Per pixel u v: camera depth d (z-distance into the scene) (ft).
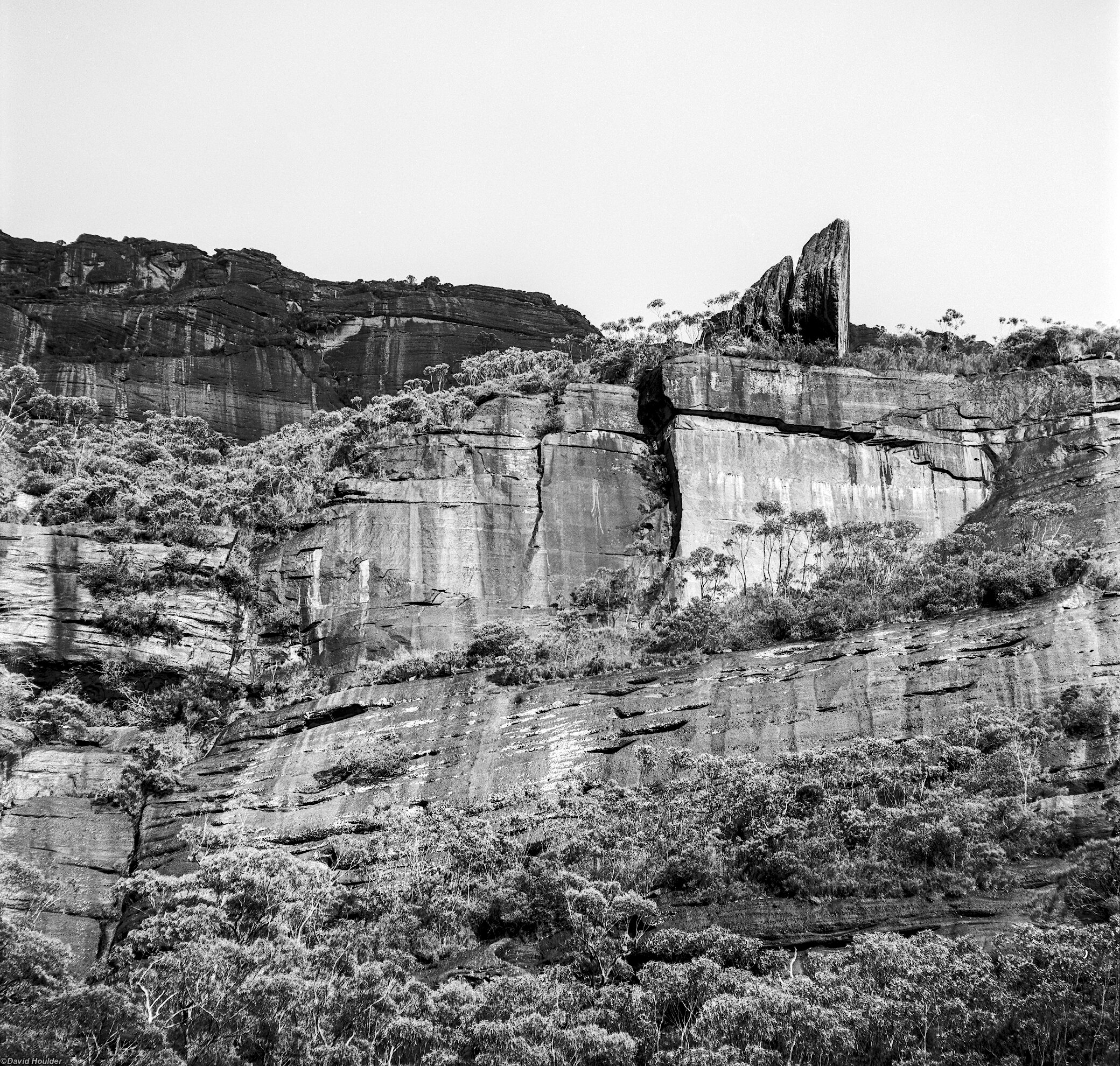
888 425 237.45
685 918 143.54
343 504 227.61
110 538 223.51
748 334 258.16
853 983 120.67
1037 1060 111.04
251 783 187.83
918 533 217.56
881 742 162.20
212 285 452.35
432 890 154.92
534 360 311.06
